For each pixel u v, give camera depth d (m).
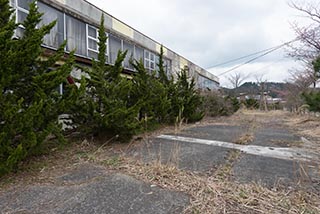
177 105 9.56
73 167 3.79
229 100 16.73
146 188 2.93
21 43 3.56
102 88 5.55
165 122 9.27
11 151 3.06
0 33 3.11
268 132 8.41
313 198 2.68
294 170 3.73
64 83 4.89
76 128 5.50
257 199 2.61
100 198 2.66
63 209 2.41
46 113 3.67
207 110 14.30
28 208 2.44
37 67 4.06
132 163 3.99
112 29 11.52
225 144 5.85
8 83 3.28
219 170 3.67
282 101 27.44
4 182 3.12
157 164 3.69
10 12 3.80
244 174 3.51
